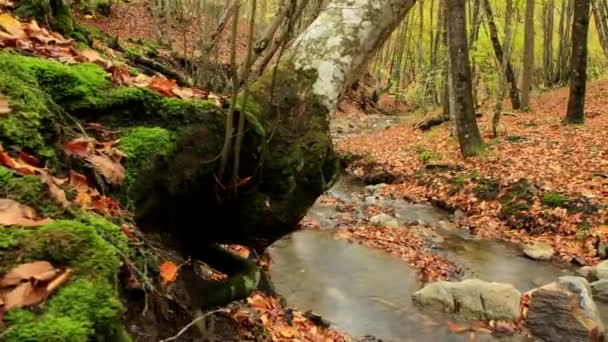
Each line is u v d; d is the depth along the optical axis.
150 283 2.33
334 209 10.98
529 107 18.61
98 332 1.65
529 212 9.80
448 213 11.05
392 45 38.03
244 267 3.71
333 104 3.71
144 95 3.20
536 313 5.84
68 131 2.80
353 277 7.11
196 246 3.73
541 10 27.45
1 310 1.55
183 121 3.24
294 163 3.44
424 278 7.32
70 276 1.71
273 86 3.40
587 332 5.52
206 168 3.27
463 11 12.80
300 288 6.46
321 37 3.77
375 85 33.81
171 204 3.25
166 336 2.46
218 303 3.36
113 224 2.32
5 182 2.05
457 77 13.05
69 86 3.03
